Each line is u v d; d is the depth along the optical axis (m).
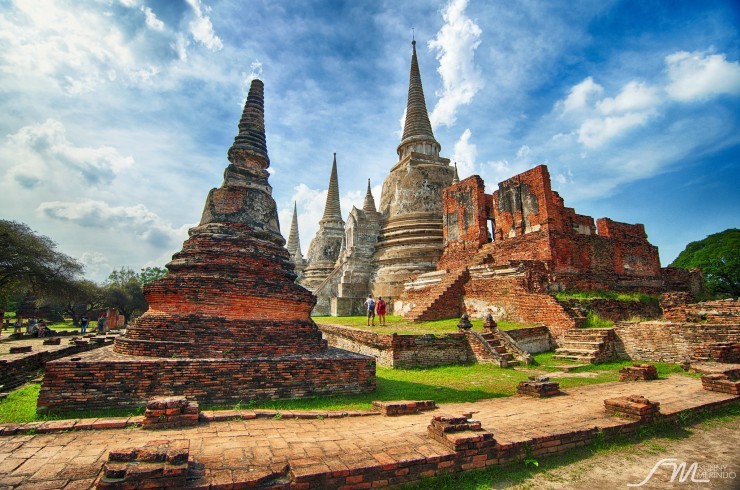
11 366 13.38
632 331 15.98
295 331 11.48
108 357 9.63
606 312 18.77
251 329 10.78
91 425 6.91
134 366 8.89
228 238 11.84
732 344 13.09
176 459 4.87
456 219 27.77
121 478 4.67
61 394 8.44
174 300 10.63
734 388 9.67
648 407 7.86
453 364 16.28
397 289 30.91
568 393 10.72
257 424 7.50
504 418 8.14
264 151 14.17
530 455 6.39
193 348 9.93
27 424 6.82
